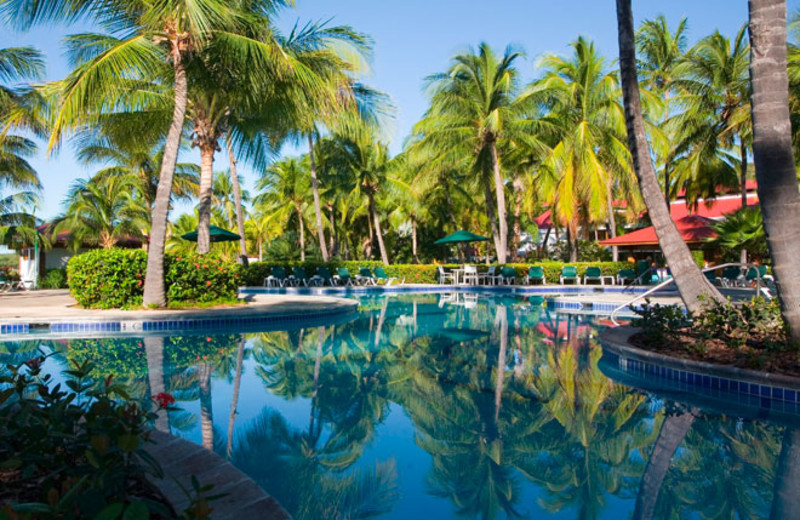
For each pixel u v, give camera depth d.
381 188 30.08
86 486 1.85
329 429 4.13
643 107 22.31
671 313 6.59
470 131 21.88
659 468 3.36
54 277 23.12
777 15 5.58
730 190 30.50
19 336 8.83
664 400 5.00
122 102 12.64
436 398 5.08
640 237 24.06
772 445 3.76
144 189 25.70
